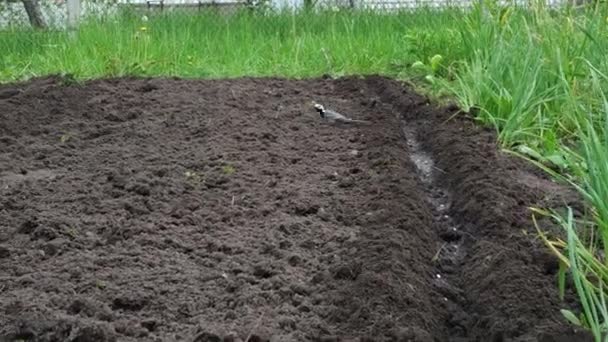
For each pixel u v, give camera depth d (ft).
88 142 18.24
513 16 22.90
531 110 17.76
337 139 18.26
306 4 32.76
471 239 13.46
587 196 11.49
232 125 19.15
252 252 12.43
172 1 33.78
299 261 12.09
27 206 14.24
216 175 15.80
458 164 16.21
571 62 18.80
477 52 20.98
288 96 21.95
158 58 26.12
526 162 16.69
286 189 15.10
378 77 23.79
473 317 10.89
